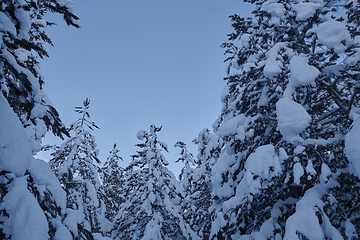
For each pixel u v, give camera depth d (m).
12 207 1.99
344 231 4.56
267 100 6.57
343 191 4.93
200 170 13.05
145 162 13.27
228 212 5.26
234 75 7.46
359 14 6.18
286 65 5.99
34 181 2.54
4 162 2.12
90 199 10.50
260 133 6.80
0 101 2.34
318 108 5.94
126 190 13.13
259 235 5.04
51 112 3.19
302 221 3.96
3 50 2.56
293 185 5.46
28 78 2.78
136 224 11.56
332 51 4.92
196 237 11.47
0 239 1.90
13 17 2.72
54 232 2.41
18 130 2.31
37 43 6.43
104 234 10.73
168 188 12.36
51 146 11.88
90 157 12.30
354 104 5.96
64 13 2.93
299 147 4.62
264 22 8.04
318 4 5.89
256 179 4.61
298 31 7.50
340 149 5.26
